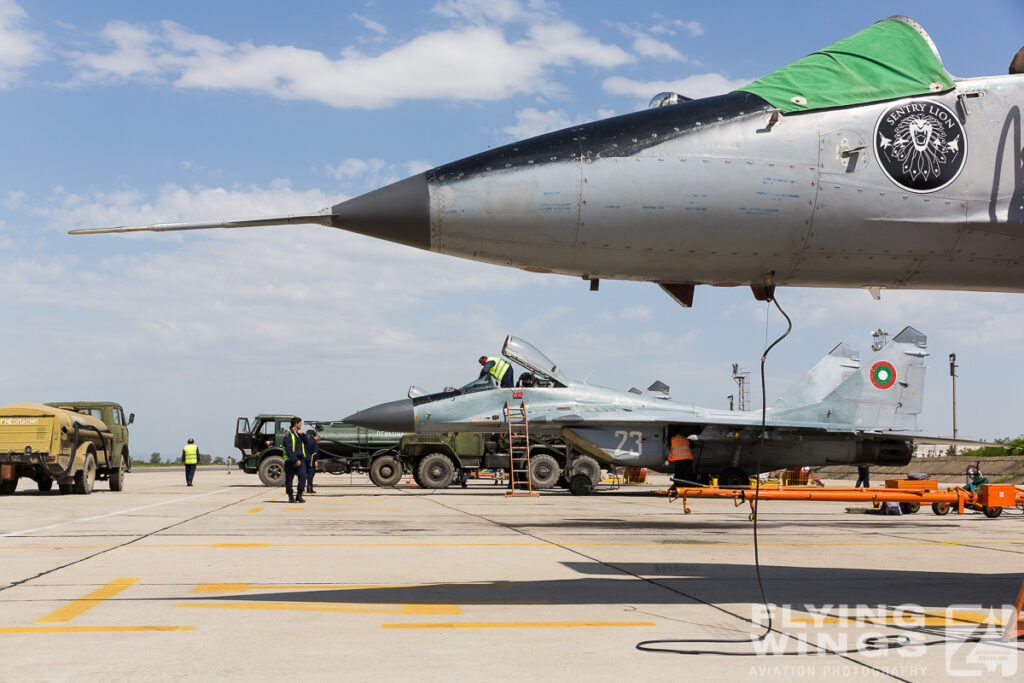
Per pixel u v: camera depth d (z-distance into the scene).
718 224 5.74
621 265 5.98
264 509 15.47
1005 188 5.88
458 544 9.56
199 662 4.08
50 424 18.06
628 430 22.41
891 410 24.16
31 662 4.05
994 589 6.58
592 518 13.98
